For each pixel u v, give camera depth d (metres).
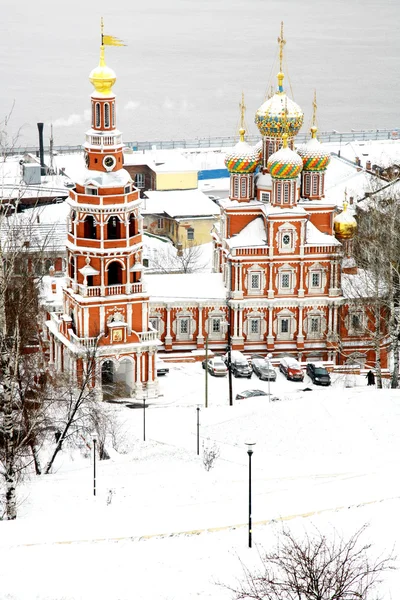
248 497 103.06
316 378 174.62
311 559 85.50
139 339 167.25
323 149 184.38
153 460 130.00
